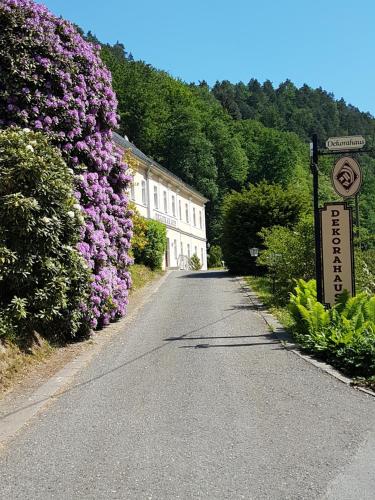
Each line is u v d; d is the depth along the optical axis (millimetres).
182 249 50062
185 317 14648
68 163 11805
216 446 5164
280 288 16797
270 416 6051
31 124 11086
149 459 4898
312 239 16141
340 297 10320
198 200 58469
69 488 4348
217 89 118562
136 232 24672
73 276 10172
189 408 6473
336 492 4078
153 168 39781
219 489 4203
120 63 64375
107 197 13188
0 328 8695
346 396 6777
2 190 9133
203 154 65688
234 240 30438
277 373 8117
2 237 8938
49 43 11375
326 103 127312
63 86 11508
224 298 18891
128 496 4145
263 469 4566
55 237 9555
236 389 7262
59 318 10609
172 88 71250
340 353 8344
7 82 10938
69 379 8281
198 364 8914
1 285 9375
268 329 12289
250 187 31547
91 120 12258
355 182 10914
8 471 4770
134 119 60438
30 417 6426
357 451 4906
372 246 15250
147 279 27312
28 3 11570
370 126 120812
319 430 5523
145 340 11461
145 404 6734
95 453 5121
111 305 13055
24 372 8555
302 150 76250
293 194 30297
